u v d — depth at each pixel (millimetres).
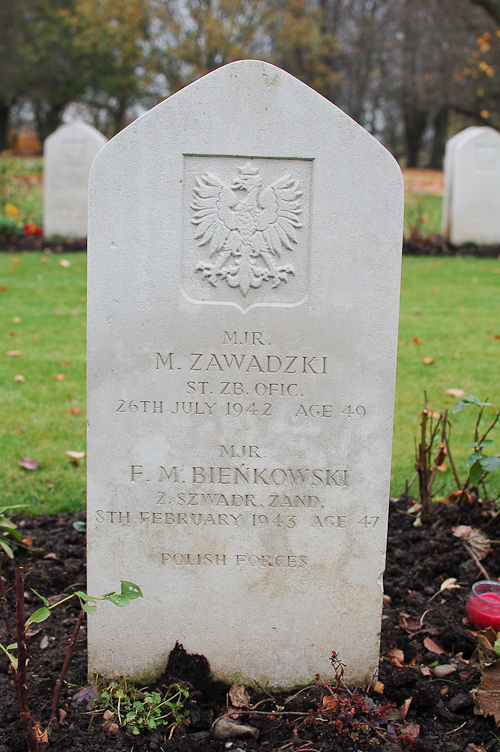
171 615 1600
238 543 1586
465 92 12422
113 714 1533
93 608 1403
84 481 2137
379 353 1552
